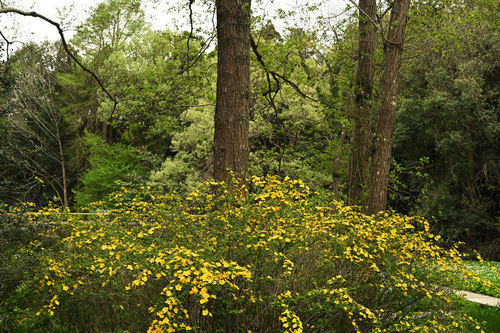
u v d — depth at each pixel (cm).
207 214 439
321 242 435
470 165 2098
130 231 447
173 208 458
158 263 368
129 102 1092
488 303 733
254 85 1605
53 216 485
